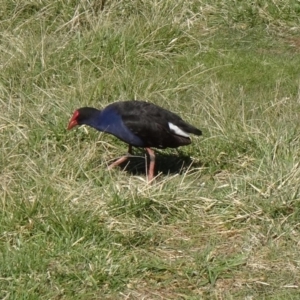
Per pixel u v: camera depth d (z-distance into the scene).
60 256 10.41
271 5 18.02
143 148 13.02
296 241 10.91
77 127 13.20
